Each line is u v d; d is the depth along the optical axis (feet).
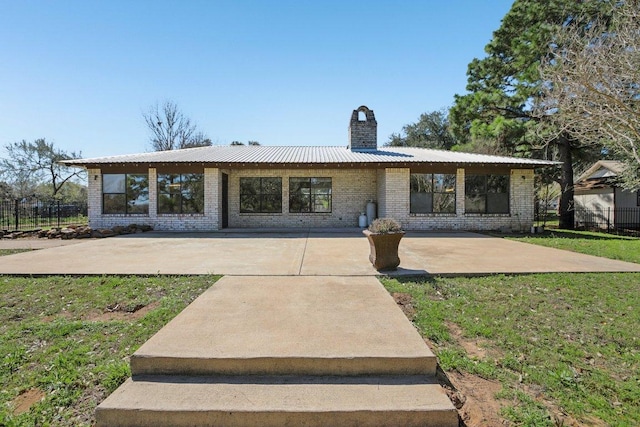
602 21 43.39
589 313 14.29
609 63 25.20
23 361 10.64
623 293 16.70
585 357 10.93
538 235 44.21
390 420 7.95
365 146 57.52
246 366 9.44
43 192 112.47
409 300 15.44
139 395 8.51
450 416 7.95
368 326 11.68
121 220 47.57
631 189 49.19
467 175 48.60
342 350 9.84
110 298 15.94
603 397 9.01
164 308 14.34
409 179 47.93
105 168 47.34
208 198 47.37
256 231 45.91
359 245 32.04
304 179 54.19
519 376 9.85
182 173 47.73
